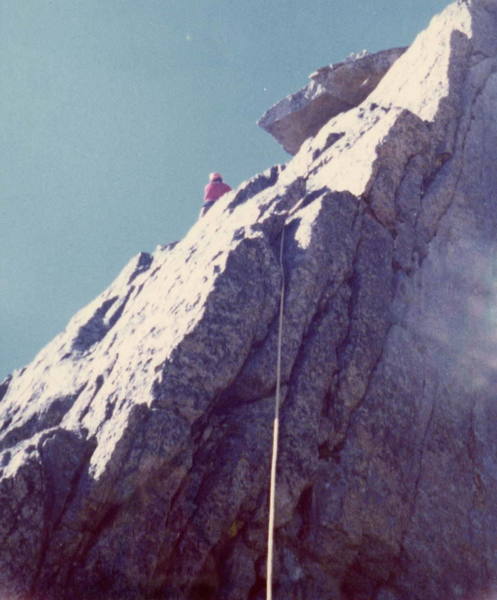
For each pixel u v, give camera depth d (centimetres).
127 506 727
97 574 703
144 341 874
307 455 802
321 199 992
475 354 997
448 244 1081
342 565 784
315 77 1694
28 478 727
